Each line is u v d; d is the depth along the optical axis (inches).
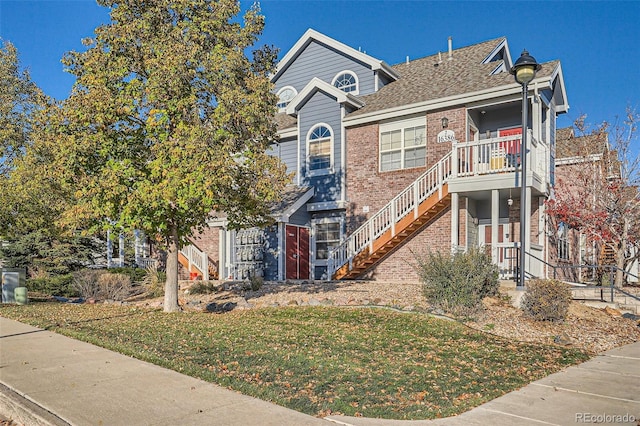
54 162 480.7
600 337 397.7
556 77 719.1
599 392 255.9
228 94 459.2
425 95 730.2
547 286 439.8
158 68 449.1
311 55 921.5
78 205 475.5
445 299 461.4
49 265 941.8
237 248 849.5
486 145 684.1
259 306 551.8
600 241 751.1
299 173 829.8
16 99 748.0
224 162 438.6
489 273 477.1
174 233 541.0
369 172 762.8
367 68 850.8
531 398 243.9
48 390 244.7
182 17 502.9
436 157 701.9
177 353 322.0
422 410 221.0
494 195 615.8
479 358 320.2
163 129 477.1
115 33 470.0
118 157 484.4
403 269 713.0
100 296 696.4
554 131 758.5
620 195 681.6
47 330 417.7
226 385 252.2
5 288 647.1
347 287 629.9
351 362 300.4
